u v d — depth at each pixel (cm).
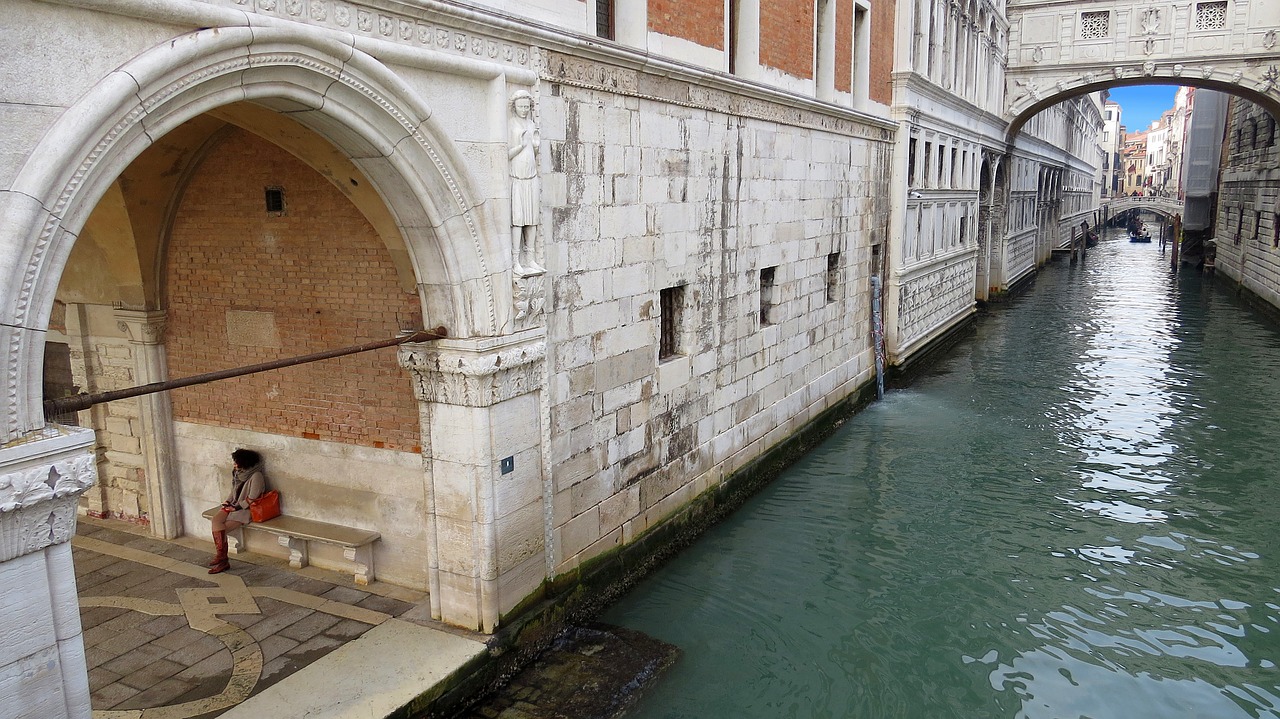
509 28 668
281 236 794
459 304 677
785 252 1301
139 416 903
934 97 2028
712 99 1028
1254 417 1642
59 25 404
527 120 706
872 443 1501
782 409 1347
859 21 1578
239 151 786
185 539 917
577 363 821
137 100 438
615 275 870
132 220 808
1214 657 836
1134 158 13538
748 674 791
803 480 1315
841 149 1507
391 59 577
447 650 698
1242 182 3422
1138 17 2598
